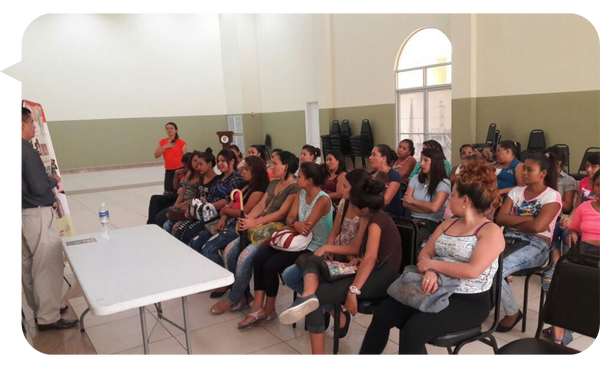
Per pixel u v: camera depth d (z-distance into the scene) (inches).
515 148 157.8
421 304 76.1
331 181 165.3
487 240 77.4
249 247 120.0
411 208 131.3
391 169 143.3
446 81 328.5
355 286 86.5
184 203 160.1
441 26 319.0
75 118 485.7
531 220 105.3
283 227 118.9
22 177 107.3
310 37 446.6
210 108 556.1
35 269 112.0
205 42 544.1
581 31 241.9
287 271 105.0
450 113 329.7
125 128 511.2
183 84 537.3
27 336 112.5
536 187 108.7
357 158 411.2
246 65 527.8
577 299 71.7
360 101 401.4
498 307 80.9
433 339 75.5
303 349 102.3
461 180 80.7
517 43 271.6
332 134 420.2
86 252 101.5
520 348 71.2
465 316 76.9
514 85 277.0
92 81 488.7
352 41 398.6
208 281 79.7
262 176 140.2
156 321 120.0
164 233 117.7
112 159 508.7
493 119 291.6
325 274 89.4
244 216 122.1
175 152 234.1
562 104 255.4
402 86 362.9
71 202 312.8
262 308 115.1
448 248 81.5
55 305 115.3
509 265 100.8
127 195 337.7
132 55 505.4
